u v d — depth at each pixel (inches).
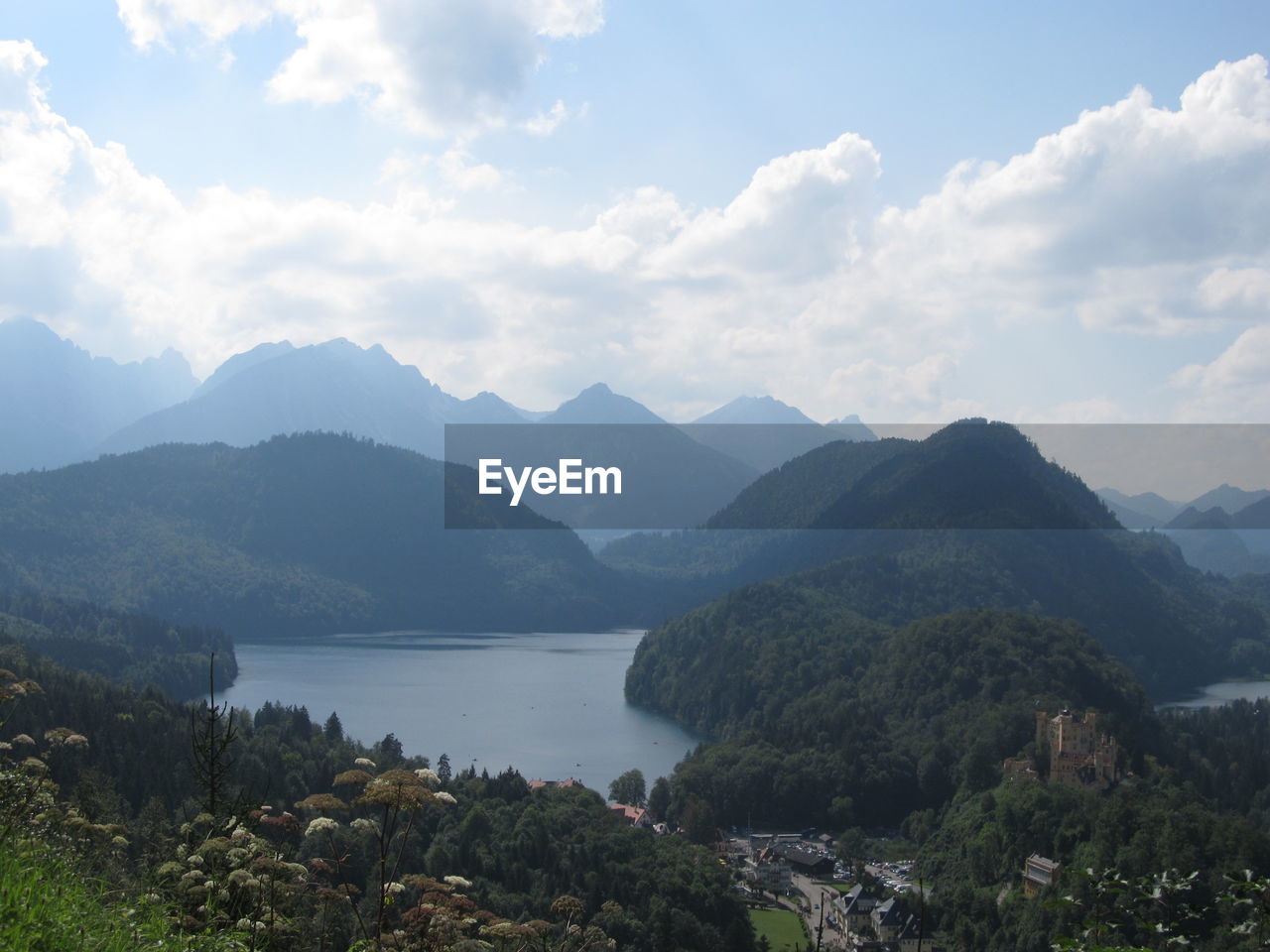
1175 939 789.9
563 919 1001.5
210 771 925.8
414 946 825.5
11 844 698.2
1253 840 3688.5
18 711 3499.0
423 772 792.3
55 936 605.9
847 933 3880.4
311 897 839.1
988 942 3789.4
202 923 733.9
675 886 3730.3
